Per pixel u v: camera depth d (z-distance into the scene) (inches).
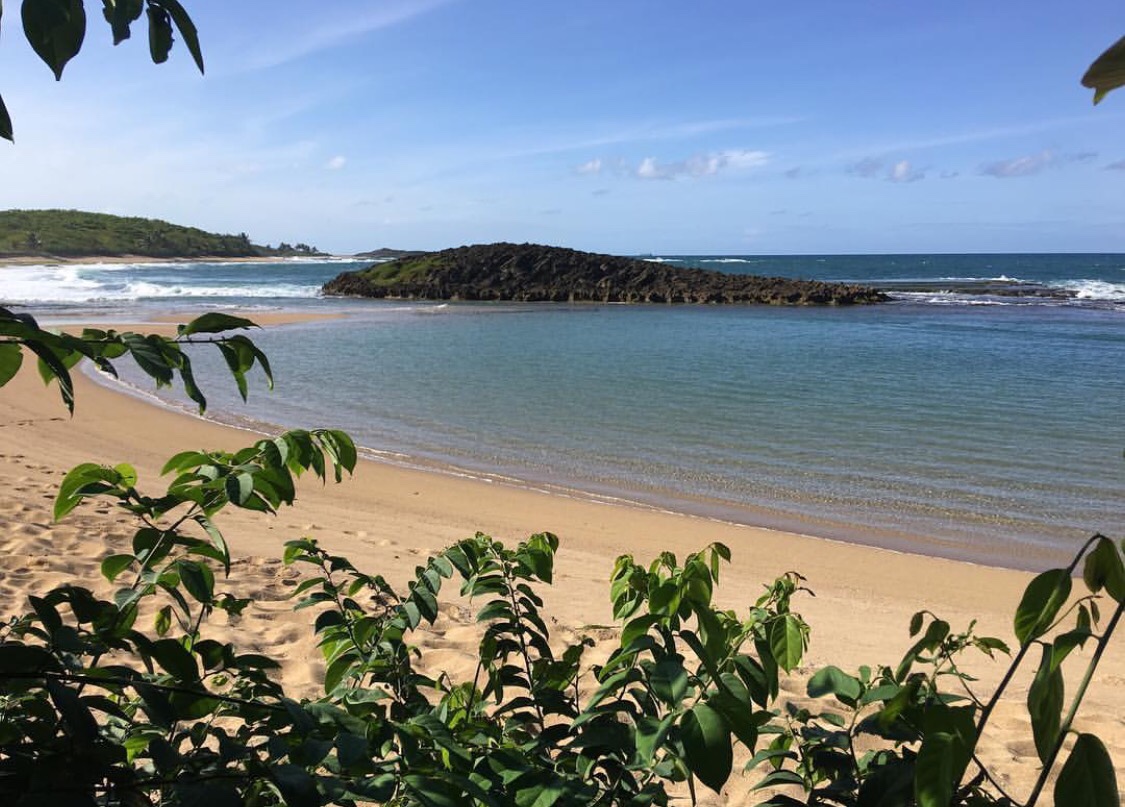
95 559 241.1
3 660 52.6
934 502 416.8
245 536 293.7
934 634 53.9
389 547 300.4
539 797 60.7
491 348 1103.0
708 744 51.1
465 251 2509.8
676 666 57.4
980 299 2165.4
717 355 1032.2
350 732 60.7
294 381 794.2
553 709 81.0
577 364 935.7
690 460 499.8
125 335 55.6
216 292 2341.3
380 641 84.0
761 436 565.3
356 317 1593.3
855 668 207.6
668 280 2311.8
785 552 335.0
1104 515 397.7
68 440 485.4
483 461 491.5
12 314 49.4
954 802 55.4
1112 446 538.6
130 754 67.4
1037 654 231.0
